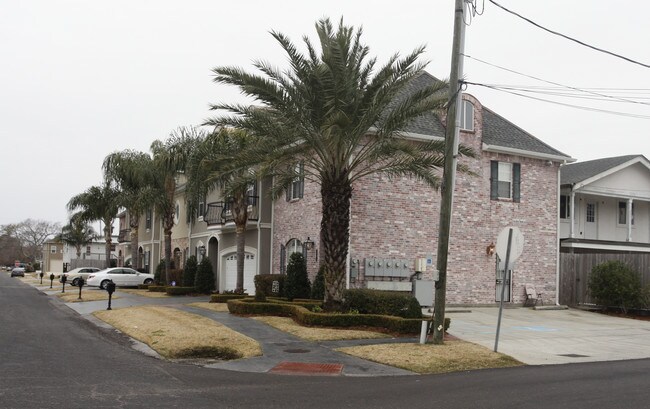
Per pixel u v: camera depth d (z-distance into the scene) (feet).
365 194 71.61
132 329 51.08
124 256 183.93
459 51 44.21
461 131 78.74
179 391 28.81
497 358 40.45
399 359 39.09
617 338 54.19
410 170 57.21
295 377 34.14
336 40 51.70
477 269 78.43
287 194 84.43
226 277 102.01
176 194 130.31
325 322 52.85
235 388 30.09
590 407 26.32
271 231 88.79
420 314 53.78
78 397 26.63
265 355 41.09
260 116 56.80
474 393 29.48
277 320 57.31
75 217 156.15
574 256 83.97
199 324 52.21
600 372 36.55
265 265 88.38
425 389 30.58
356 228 70.69
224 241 102.12
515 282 81.35
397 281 72.28
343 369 36.91
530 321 66.74
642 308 73.56
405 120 54.80
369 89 53.11
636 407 26.35
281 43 52.85
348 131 52.95
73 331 52.44
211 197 108.99
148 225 151.84
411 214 74.13
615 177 101.50
